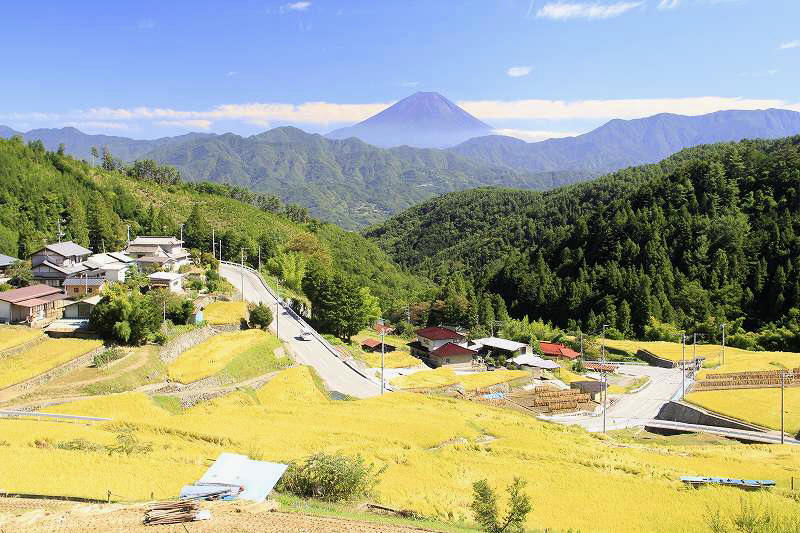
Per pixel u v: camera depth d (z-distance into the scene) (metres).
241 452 42.12
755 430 75.69
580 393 90.50
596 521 33.81
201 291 102.25
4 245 113.75
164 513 24.67
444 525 29.28
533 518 33.84
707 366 115.19
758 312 153.38
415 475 41.25
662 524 33.19
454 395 83.88
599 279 175.12
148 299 73.31
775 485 44.19
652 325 150.75
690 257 173.50
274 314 106.25
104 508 25.59
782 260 161.50
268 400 66.81
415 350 116.19
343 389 77.06
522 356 117.19
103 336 67.88
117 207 166.38
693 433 75.50
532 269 198.12
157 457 38.00
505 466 45.75
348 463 34.56
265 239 162.00
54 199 146.50
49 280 88.69
